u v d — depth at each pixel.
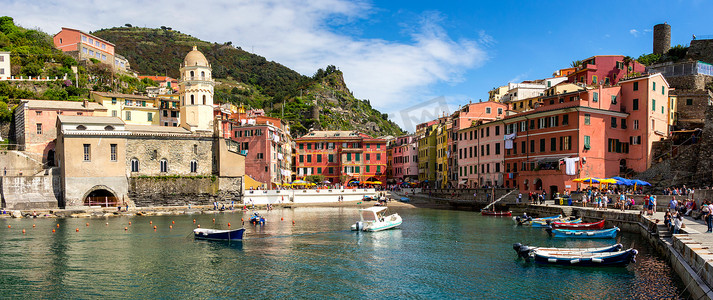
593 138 82.69
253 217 70.38
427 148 140.00
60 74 130.75
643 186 79.44
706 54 112.31
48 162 100.06
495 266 41.56
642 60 123.81
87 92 127.50
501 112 117.94
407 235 58.81
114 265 42.41
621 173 86.00
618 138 86.19
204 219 76.81
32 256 45.94
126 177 91.06
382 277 38.44
